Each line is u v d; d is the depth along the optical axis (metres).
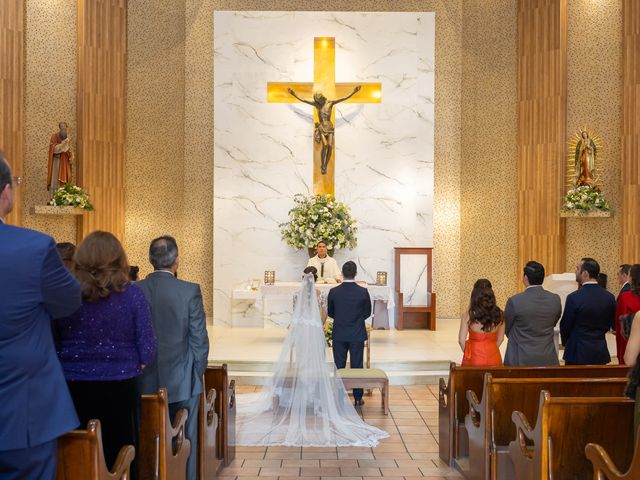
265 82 13.08
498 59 13.59
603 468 3.39
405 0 13.74
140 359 3.74
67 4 11.90
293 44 13.09
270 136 13.05
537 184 12.84
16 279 2.64
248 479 5.70
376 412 7.88
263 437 6.79
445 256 13.89
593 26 12.40
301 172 13.05
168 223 13.55
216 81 13.05
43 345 2.75
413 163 13.09
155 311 4.54
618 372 5.66
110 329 3.66
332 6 13.73
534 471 4.31
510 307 6.13
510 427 5.11
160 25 13.45
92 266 3.64
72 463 3.04
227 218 13.02
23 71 10.97
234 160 13.05
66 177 11.30
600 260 12.30
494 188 13.67
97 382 3.63
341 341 8.03
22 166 10.91
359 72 13.12
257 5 13.66
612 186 12.22
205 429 5.18
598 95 12.36
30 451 2.67
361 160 13.06
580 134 12.47
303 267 12.98
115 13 12.45
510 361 6.17
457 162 13.80
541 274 6.13
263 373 9.55
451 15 13.77
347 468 5.98
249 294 11.08
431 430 7.18
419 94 13.10
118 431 3.66
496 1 13.61
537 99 12.84
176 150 13.60
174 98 13.58
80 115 11.91
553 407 4.11
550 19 12.63
